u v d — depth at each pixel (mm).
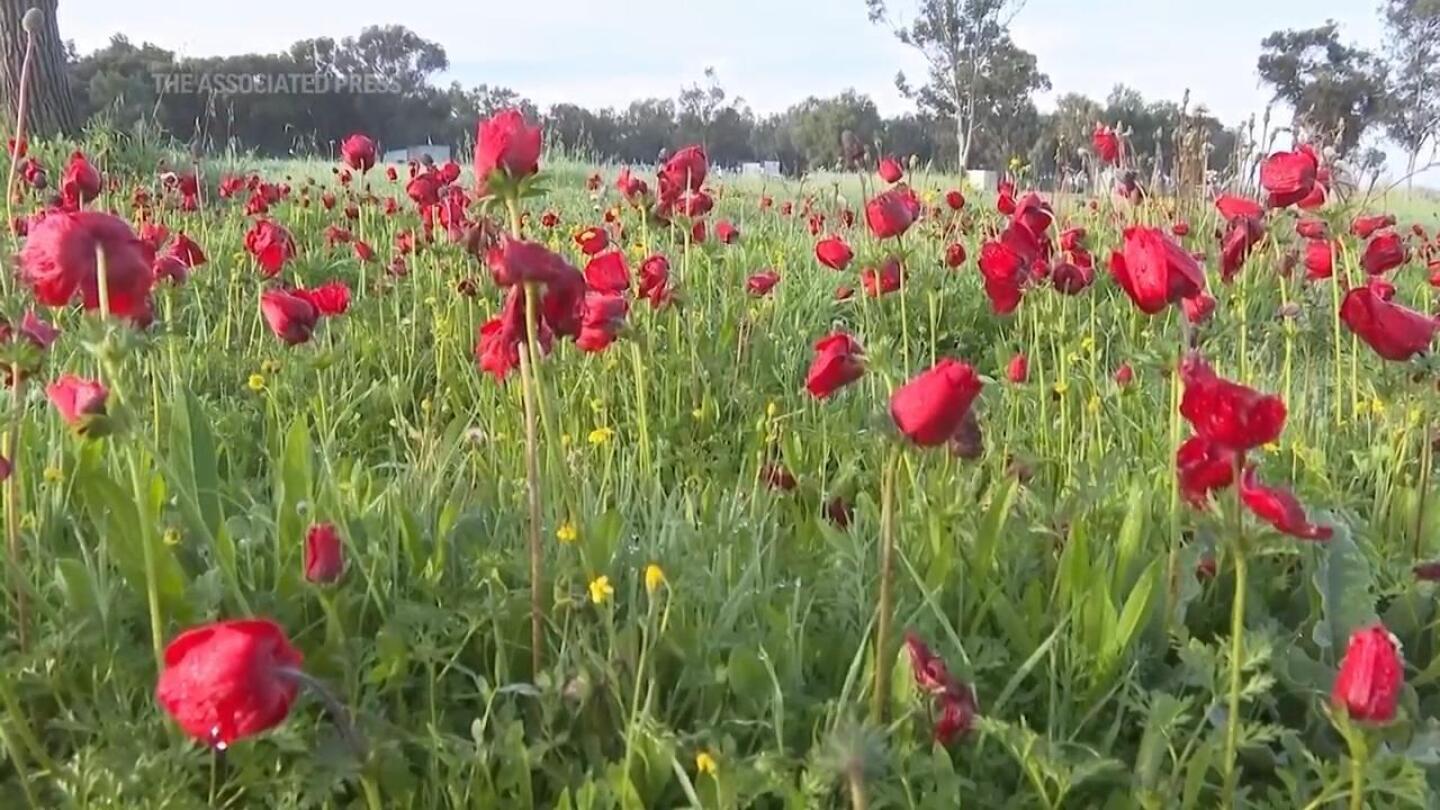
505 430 3713
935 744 1901
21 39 11789
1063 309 3627
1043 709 2285
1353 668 1623
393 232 6949
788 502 3244
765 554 2756
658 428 4086
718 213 9969
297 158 15719
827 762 1543
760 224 8797
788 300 6035
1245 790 1943
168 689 1459
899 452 1946
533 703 2213
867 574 2549
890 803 1938
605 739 2133
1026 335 5188
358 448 4078
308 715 2057
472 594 2484
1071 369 4152
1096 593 2299
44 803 1973
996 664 2217
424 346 5309
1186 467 2049
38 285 2055
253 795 1941
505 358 2477
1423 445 2994
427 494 2980
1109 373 4613
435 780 1964
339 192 10094
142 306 2238
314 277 7047
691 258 6027
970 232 7199
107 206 7461
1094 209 7703
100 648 2156
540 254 2109
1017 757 1907
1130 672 2162
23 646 2203
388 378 4770
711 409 4336
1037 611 2418
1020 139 21094
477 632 2396
